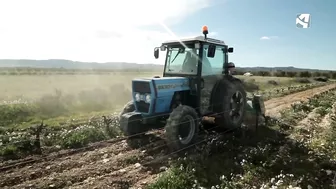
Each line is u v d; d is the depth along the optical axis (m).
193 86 7.47
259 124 8.77
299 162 6.06
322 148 7.17
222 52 8.34
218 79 8.19
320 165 6.10
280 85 34.41
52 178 5.36
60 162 6.22
